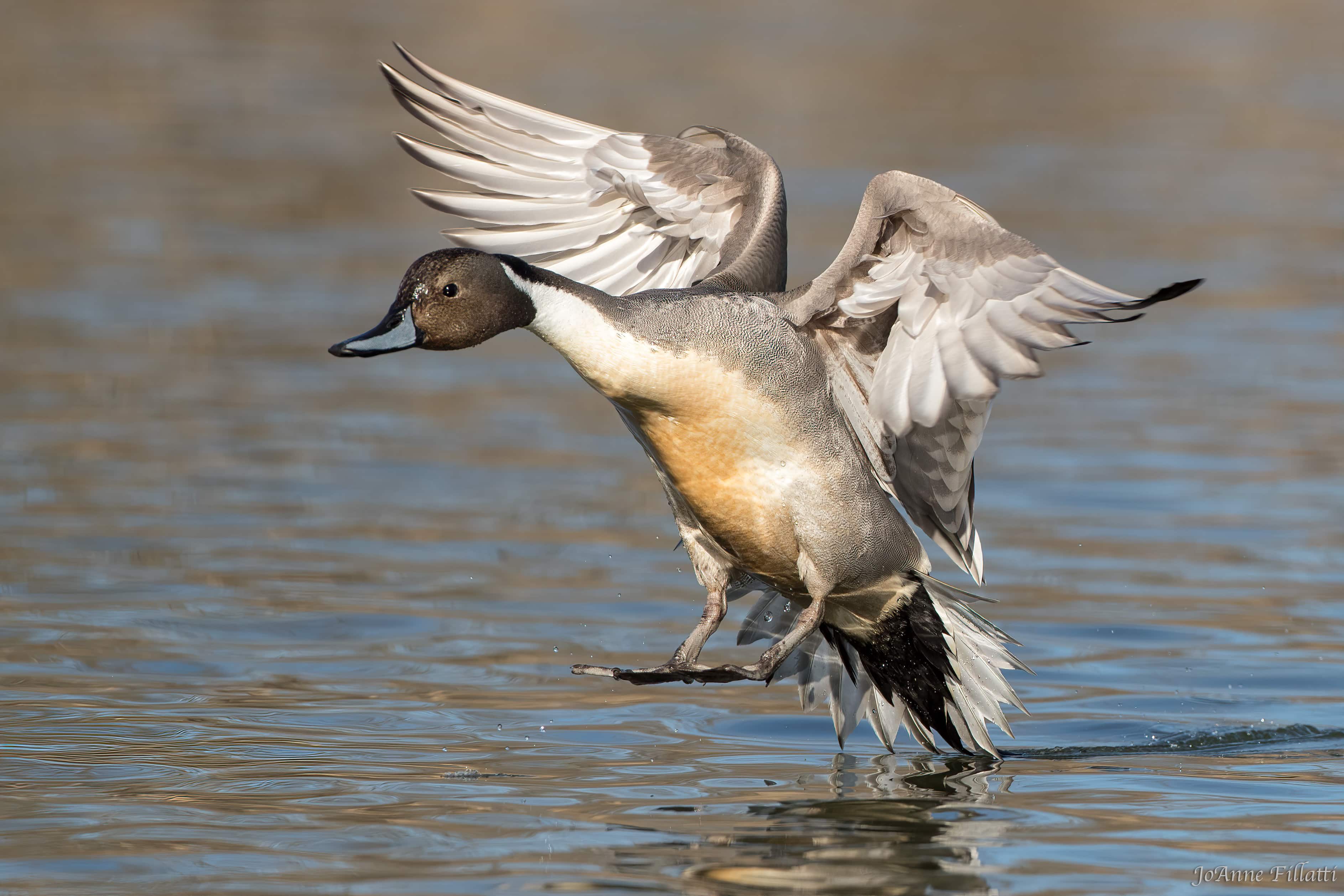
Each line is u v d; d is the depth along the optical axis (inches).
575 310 346.9
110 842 305.4
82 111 1380.4
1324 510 600.1
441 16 1854.1
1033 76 1628.9
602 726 396.8
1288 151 1338.6
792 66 1625.2
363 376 798.5
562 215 419.5
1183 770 367.6
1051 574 530.3
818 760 376.2
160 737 374.3
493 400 769.6
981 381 317.4
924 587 378.9
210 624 468.4
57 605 480.4
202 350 810.8
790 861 300.8
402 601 496.7
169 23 1770.4
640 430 367.9
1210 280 953.5
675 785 350.9
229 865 293.7
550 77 1491.1
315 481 628.7
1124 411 741.9
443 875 290.2
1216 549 556.4
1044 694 427.5
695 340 347.3
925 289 333.4
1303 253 1016.2
